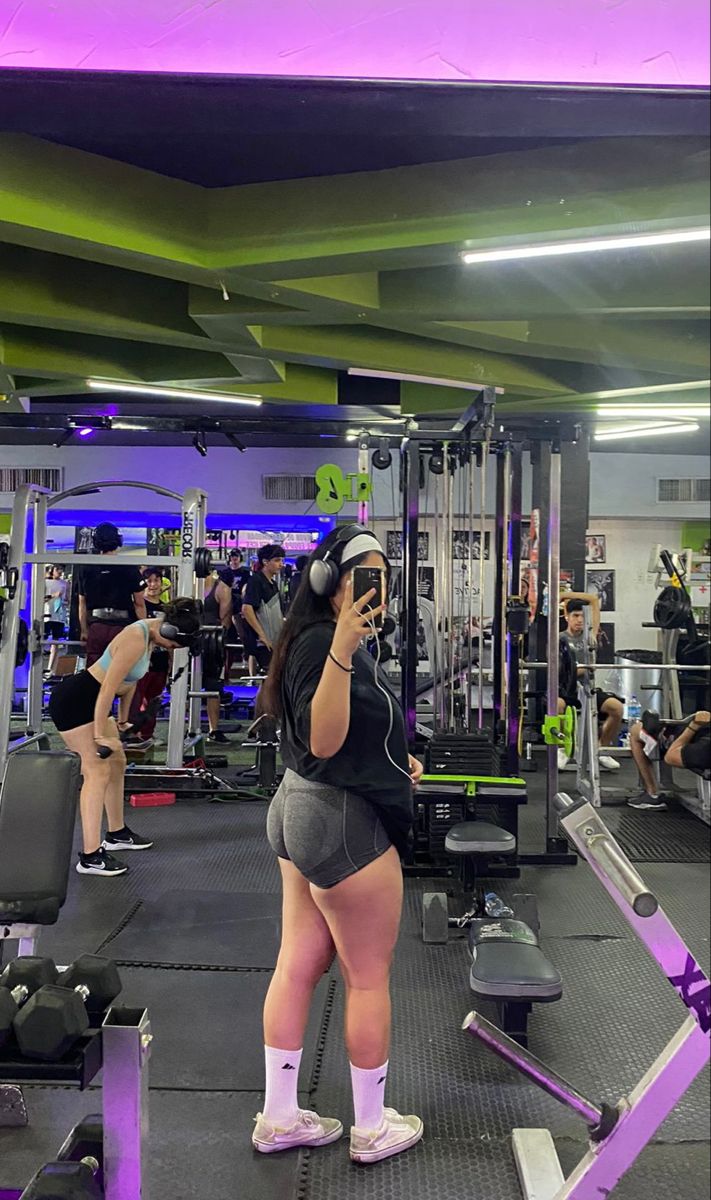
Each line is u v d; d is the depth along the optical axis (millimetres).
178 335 2900
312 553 1413
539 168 1603
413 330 2684
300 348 3098
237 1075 1670
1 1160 1393
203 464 2973
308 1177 1387
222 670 4754
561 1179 1334
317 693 1250
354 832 1332
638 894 1034
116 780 3150
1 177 1815
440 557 3275
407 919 2480
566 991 2008
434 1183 1374
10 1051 995
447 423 3219
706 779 3203
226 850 3174
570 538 3766
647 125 1042
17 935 1349
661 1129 1471
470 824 2547
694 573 3920
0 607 3295
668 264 1696
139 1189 1032
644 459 3303
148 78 1021
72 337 3012
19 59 1014
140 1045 1013
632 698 4469
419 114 1057
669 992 1998
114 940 2322
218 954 2229
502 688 3205
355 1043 1408
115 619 3350
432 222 1837
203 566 3475
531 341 2525
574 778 4176
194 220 2127
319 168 1977
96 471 2764
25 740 3594
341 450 3334
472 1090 1618
